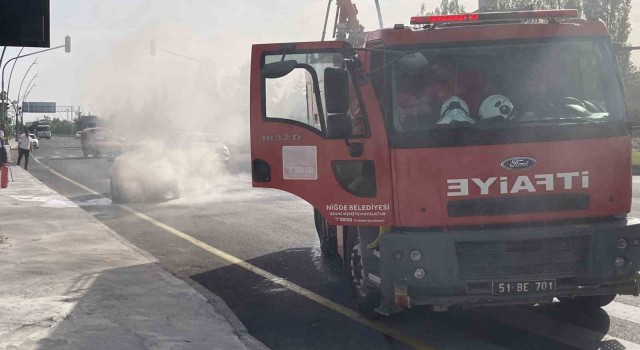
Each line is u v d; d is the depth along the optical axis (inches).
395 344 269.0
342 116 263.0
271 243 490.6
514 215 255.6
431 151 255.3
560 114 264.1
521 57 270.8
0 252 436.5
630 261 257.0
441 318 301.7
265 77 275.1
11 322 280.5
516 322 292.7
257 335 284.5
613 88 267.9
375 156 261.9
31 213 635.5
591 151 257.9
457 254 252.1
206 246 486.0
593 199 258.2
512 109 263.0
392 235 254.4
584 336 270.8
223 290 361.7
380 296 284.4
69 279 359.9
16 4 337.4
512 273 253.6
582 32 274.5
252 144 280.8
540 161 255.8
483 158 254.4
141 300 319.0
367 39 293.1
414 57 263.7
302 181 275.3
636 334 271.1
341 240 327.6
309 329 291.3
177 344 257.6
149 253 462.6
